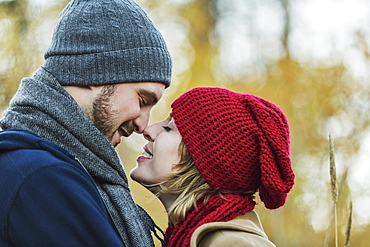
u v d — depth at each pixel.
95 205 1.67
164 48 2.01
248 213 2.09
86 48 1.87
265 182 1.98
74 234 1.58
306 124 7.04
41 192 1.60
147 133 2.16
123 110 1.92
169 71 2.03
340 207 5.50
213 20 7.70
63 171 1.65
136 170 2.15
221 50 7.68
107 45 1.88
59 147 1.73
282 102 7.14
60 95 1.81
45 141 1.71
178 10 7.52
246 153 2.01
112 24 1.90
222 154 2.01
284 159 1.98
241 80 7.40
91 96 1.88
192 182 2.05
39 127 1.77
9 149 1.70
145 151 2.19
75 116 1.81
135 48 1.92
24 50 5.68
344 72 7.23
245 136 2.02
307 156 6.98
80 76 1.86
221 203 2.02
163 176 2.08
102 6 1.92
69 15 1.92
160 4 7.40
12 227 1.57
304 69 7.37
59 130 1.77
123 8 1.94
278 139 1.99
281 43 7.71
